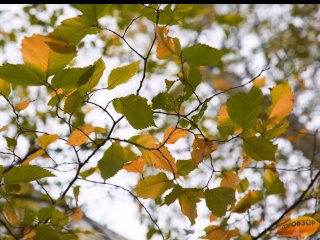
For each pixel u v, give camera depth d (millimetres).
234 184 2465
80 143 2434
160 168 2447
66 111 2355
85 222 2832
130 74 2361
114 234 2900
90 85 2344
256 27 5742
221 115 2449
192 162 2443
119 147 2402
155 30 2318
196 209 2439
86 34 2307
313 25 5559
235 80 4738
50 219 2510
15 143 2484
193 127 2408
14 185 2443
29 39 2281
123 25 3615
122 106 2350
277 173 2645
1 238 2486
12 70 2301
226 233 2564
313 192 2709
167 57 2367
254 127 2457
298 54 5074
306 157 3809
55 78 2316
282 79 4148
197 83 2387
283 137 3863
